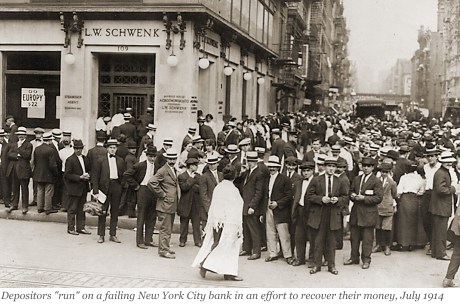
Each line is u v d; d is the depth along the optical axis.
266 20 35.22
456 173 12.35
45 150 13.80
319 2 52.81
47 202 13.93
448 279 9.35
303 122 28.12
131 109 20.56
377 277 10.02
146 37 20.19
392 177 12.81
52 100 21.61
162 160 12.96
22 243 11.73
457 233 9.19
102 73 21.50
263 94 35.00
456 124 43.81
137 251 11.43
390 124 34.34
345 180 10.35
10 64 21.77
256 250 11.20
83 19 20.45
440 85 67.62
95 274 9.64
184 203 11.91
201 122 20.02
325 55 57.56
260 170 11.05
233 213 9.49
